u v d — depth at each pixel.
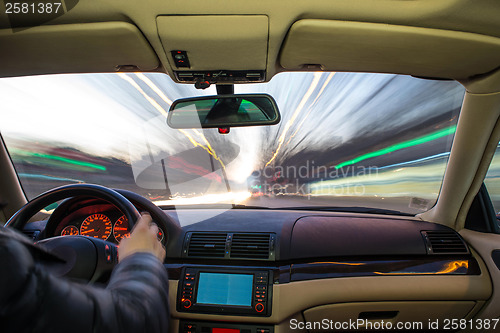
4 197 2.69
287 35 1.69
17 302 0.48
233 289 2.20
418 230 2.49
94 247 1.49
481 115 2.12
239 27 1.60
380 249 2.34
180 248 2.34
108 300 0.59
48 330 0.50
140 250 0.80
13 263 0.50
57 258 0.67
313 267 2.26
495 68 1.92
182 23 1.58
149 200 2.31
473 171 2.33
